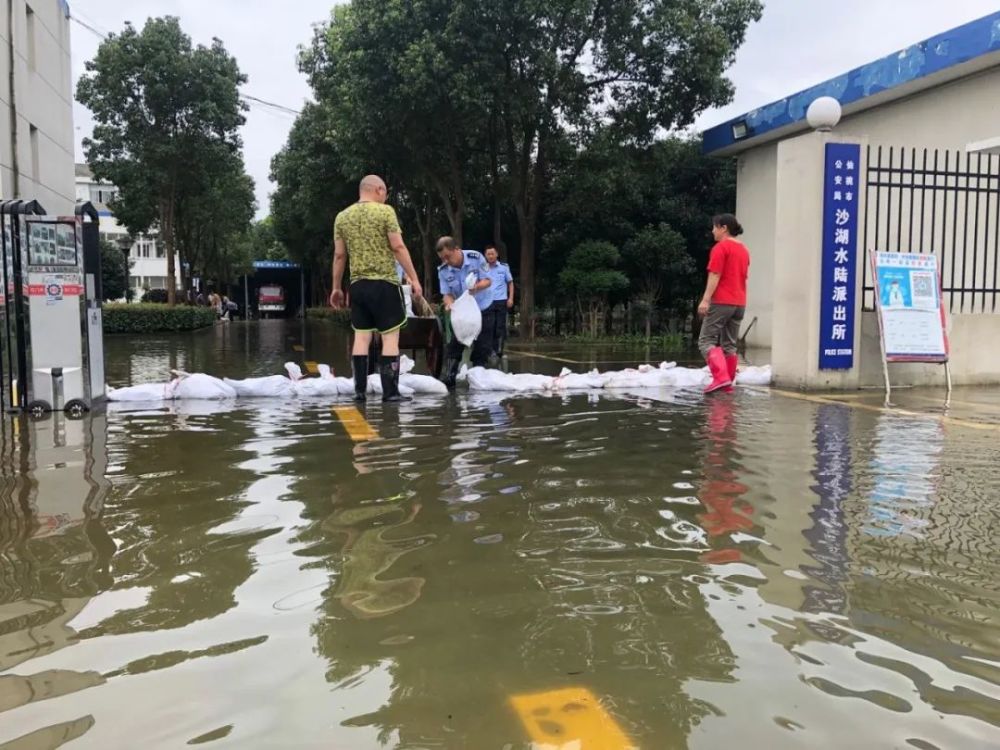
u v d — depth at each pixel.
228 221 31.84
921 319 6.98
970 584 2.33
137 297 66.06
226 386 6.42
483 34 13.90
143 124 22.45
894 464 3.91
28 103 16.30
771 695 1.70
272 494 3.29
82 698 1.68
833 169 6.89
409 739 1.54
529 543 2.67
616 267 18.30
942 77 10.64
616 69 15.92
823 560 2.52
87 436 4.65
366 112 15.30
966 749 1.51
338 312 30.61
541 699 1.69
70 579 2.34
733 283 6.83
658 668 1.82
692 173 18.72
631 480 3.56
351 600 2.19
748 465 3.88
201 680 1.75
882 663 1.85
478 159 18.20
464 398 6.44
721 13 16.44
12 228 5.49
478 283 7.85
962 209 9.15
